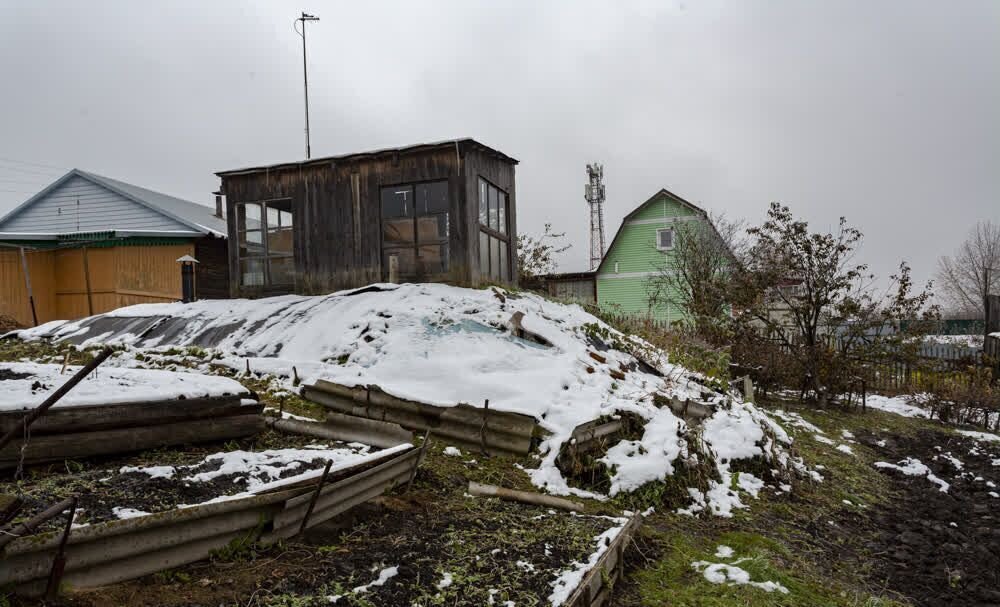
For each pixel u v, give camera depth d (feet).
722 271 56.85
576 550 10.32
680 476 15.53
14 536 6.12
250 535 8.77
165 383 13.67
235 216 35.09
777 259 41.22
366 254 31.96
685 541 12.78
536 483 14.85
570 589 8.54
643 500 14.49
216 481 10.27
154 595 7.18
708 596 10.19
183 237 48.57
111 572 7.11
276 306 28.68
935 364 43.47
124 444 11.55
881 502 19.15
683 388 23.80
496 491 13.16
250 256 34.83
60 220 59.77
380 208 31.68
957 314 122.83
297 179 33.47
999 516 18.15
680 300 65.62
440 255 30.48
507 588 8.61
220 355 23.98
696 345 37.70
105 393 11.91
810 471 20.81
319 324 24.98
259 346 24.67
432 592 8.30
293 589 7.85
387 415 17.95
